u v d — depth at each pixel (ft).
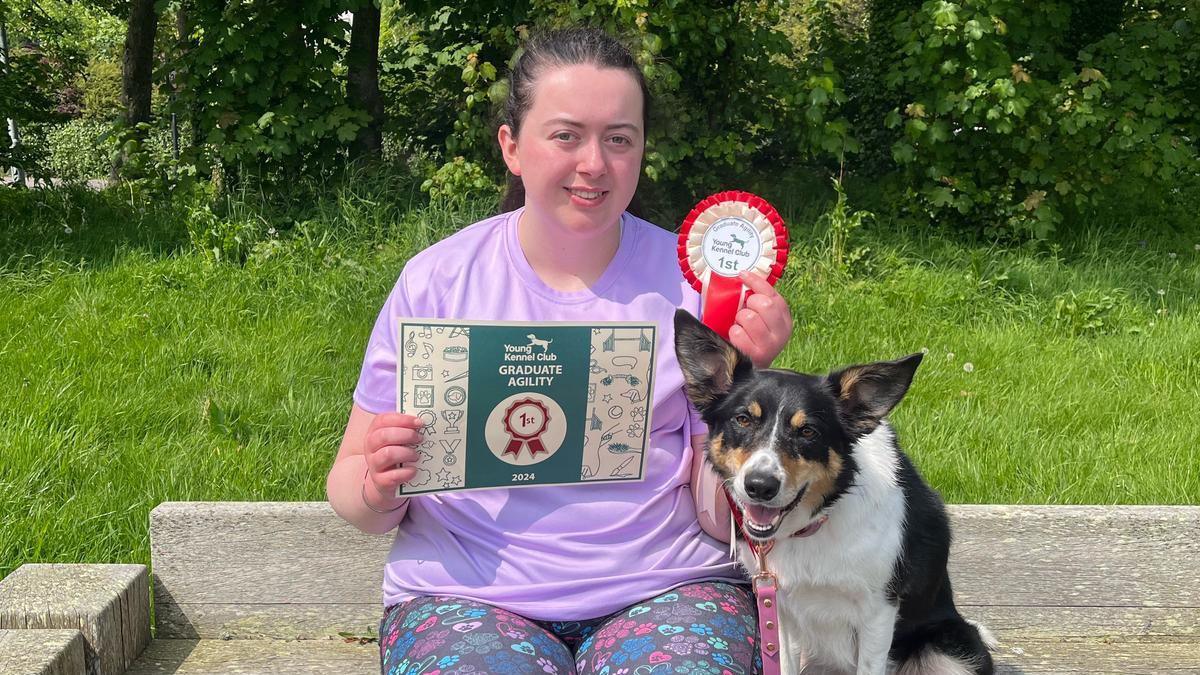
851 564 8.73
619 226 8.36
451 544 7.75
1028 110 30.91
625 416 7.56
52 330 21.03
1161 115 33.55
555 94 7.46
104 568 10.27
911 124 30.19
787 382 8.69
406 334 7.09
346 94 31.91
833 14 43.09
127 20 58.90
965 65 29.84
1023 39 31.60
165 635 10.82
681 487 8.17
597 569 7.57
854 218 28.35
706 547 8.05
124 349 20.17
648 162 27.02
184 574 10.73
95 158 52.54
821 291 25.59
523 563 7.54
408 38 36.47
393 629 7.55
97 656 9.33
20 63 35.42
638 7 27.40
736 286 8.16
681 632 7.04
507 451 7.42
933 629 9.39
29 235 27.63
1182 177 37.09
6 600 9.43
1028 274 26.96
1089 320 24.27
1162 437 16.83
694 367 8.10
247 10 29.30
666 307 8.18
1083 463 15.60
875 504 8.84
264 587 10.79
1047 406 18.37
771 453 8.20
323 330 21.90
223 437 16.31
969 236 31.30
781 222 8.17
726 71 31.63
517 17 31.37
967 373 20.16
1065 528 10.62
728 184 33.01
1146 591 10.68
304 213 29.14
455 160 29.73
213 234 26.48
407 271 8.13
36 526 12.70
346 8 29.32
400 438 7.04
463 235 8.29
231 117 29.45
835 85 30.91
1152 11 39.32
